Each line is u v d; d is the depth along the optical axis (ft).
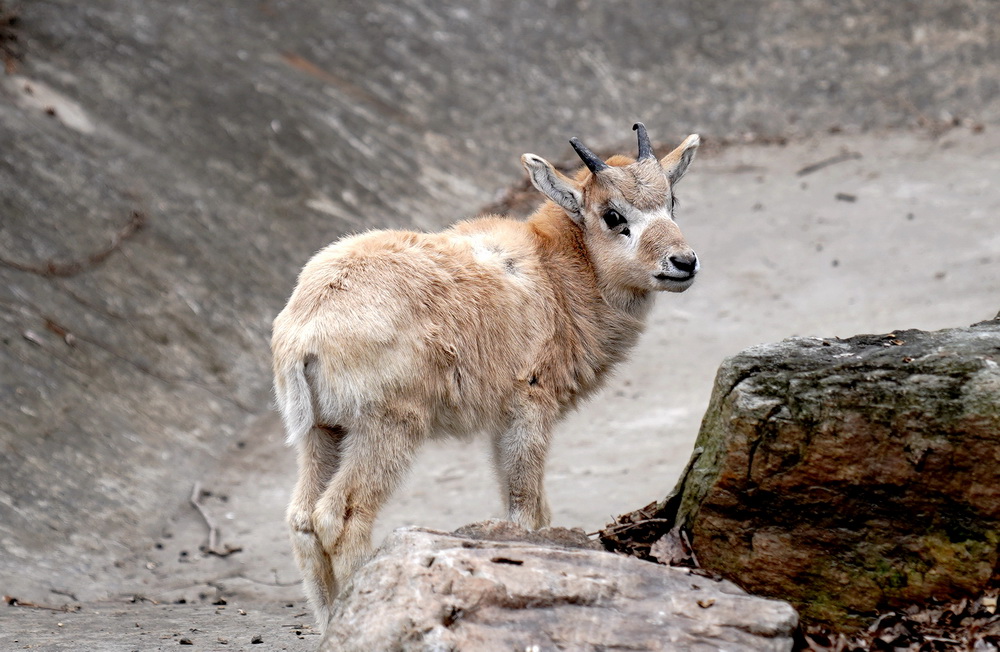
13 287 76.79
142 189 92.17
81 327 77.36
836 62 146.92
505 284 46.21
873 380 37.83
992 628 34.86
